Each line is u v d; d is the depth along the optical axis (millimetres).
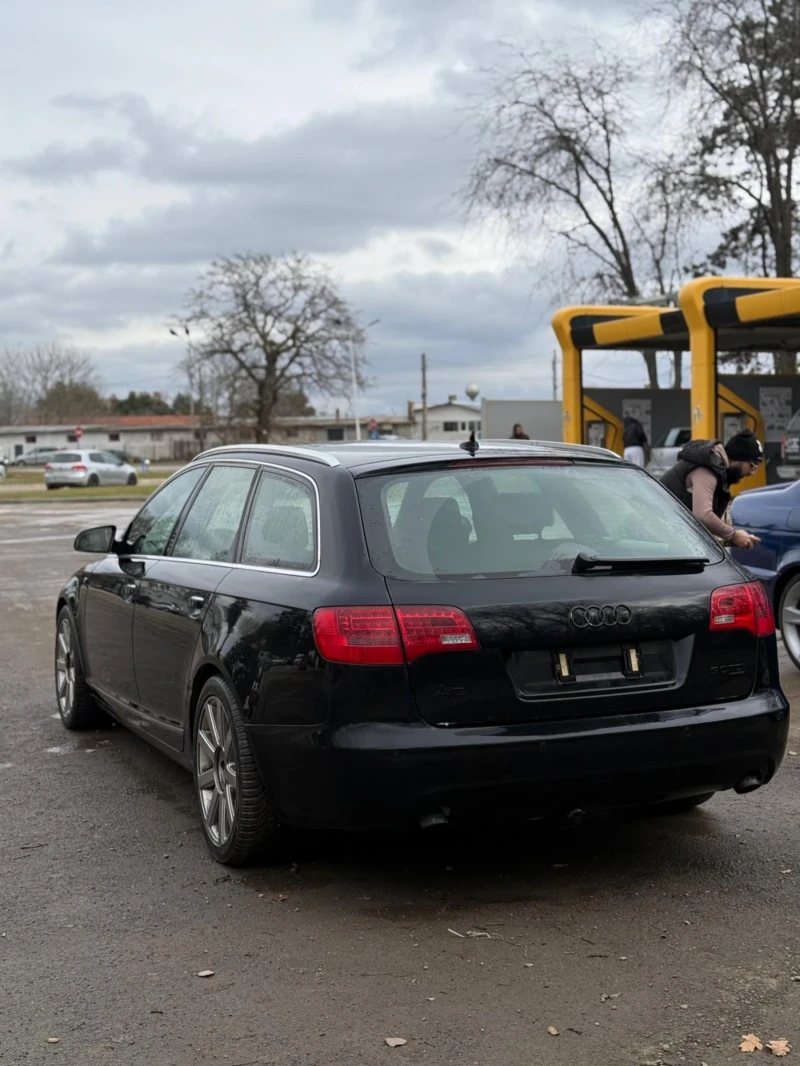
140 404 162000
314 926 4121
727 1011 3408
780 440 21094
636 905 4250
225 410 59781
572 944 3912
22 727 7281
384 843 4988
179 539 5738
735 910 4184
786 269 30766
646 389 23391
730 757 4336
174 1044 3301
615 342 21641
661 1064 3119
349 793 4066
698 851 4840
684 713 4289
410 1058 3178
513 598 4141
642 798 4273
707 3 28719
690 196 31297
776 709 4461
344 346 58438
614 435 23156
